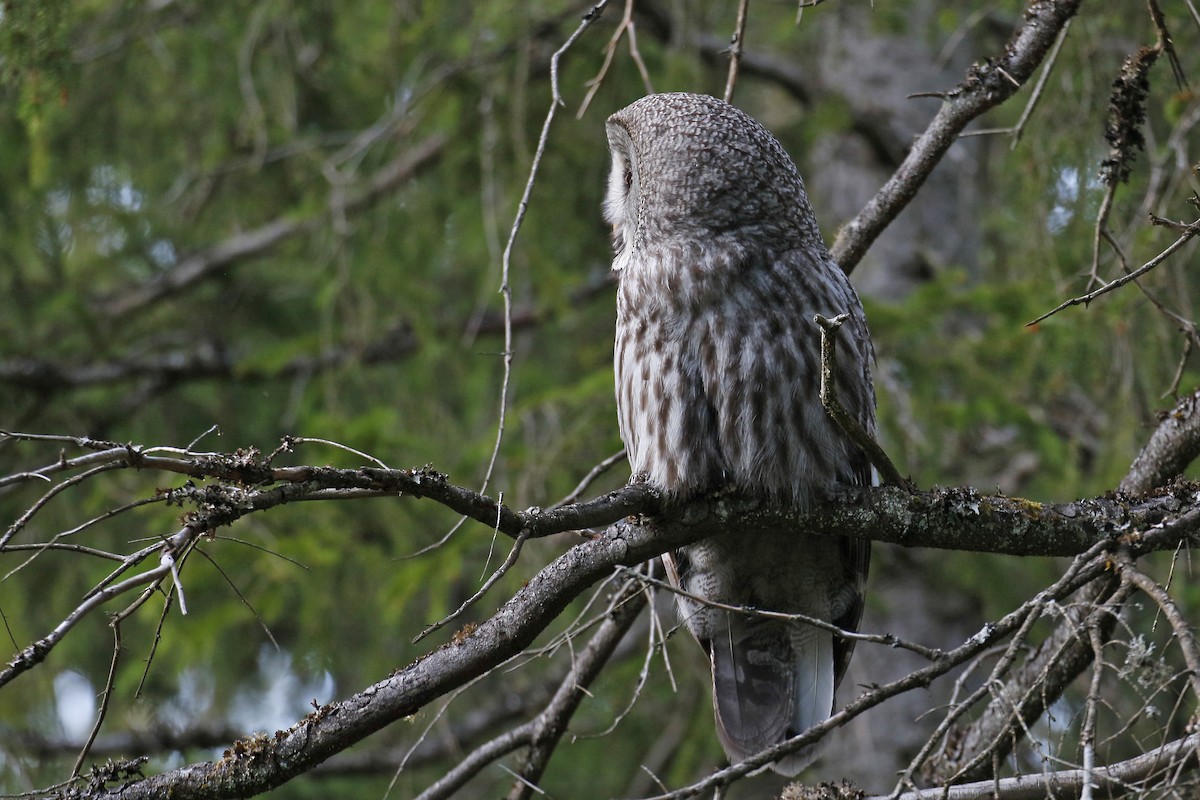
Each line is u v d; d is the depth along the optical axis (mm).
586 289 14312
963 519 6688
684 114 7754
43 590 13008
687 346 7262
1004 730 5547
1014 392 11461
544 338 14961
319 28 13898
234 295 15188
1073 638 5523
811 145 13766
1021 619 5969
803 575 7746
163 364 14242
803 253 7480
